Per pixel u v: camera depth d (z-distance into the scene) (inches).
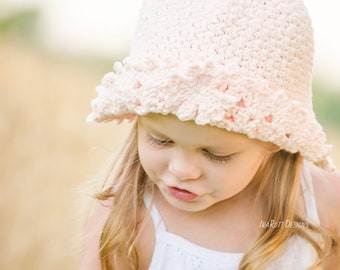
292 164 77.6
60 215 168.7
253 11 64.6
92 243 82.1
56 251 156.4
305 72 67.7
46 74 362.6
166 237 78.5
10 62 378.0
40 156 203.9
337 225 81.3
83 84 366.6
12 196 177.3
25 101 269.1
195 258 77.4
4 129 221.1
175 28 65.2
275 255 75.9
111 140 228.7
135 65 65.3
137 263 79.9
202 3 65.1
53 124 241.6
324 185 81.6
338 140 346.9
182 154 64.4
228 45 63.7
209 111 60.5
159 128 63.9
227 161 65.0
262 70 64.1
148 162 67.5
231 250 77.6
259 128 63.2
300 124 66.3
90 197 86.0
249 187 78.6
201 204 68.0
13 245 157.5
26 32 546.9
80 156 213.6
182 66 63.3
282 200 77.3
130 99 64.8
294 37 65.8
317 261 77.2
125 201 80.0
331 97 416.2
